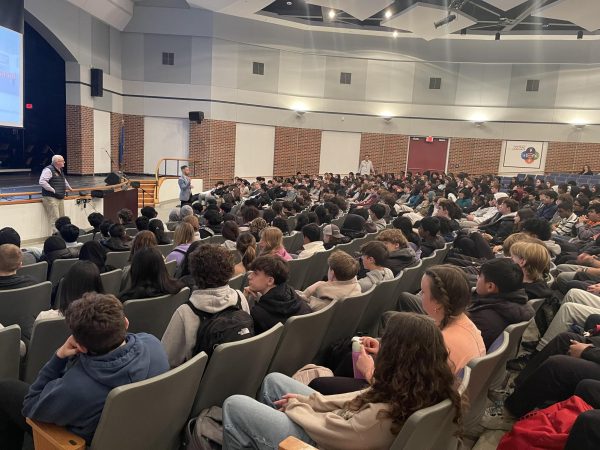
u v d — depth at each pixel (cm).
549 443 184
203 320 211
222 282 216
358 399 151
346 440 147
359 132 1755
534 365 262
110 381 153
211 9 1443
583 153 1638
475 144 1720
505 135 1695
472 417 214
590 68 1598
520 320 234
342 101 1731
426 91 1728
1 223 731
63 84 1391
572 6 1060
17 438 185
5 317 276
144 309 262
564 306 295
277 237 383
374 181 1352
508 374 290
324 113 1728
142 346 165
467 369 166
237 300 224
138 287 271
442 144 1745
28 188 970
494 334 231
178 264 394
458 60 1686
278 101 1673
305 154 1741
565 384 223
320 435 153
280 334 222
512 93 1678
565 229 604
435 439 152
